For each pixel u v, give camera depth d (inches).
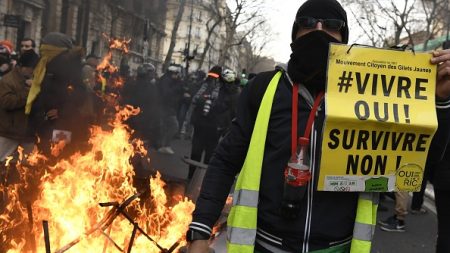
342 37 83.0
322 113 76.3
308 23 79.8
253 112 80.0
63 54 209.3
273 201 75.4
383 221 267.3
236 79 312.8
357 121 74.0
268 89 78.1
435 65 77.5
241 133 80.2
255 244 77.7
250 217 75.6
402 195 260.5
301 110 76.4
